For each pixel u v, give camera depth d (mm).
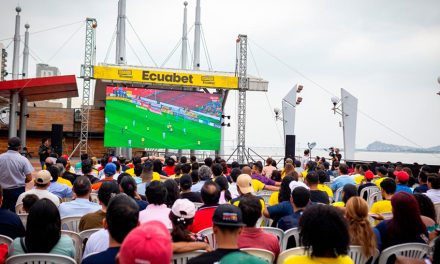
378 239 4391
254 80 23594
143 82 22391
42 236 3756
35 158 28875
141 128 22516
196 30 29391
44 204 3832
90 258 2949
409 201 4375
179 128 22969
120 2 25953
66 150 29016
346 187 6160
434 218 5262
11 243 4277
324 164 15742
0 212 4699
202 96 23312
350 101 22391
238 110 23750
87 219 5133
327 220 2699
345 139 22328
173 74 22672
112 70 21938
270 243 4148
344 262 2738
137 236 1994
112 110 22188
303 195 5230
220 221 2848
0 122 29297
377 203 6176
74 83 21953
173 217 3957
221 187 7098
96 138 29766
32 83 21312
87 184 5945
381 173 10203
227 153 28828
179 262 3797
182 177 6949
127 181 5926
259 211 4090
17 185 7797
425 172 9016
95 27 21812
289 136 21953
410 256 4312
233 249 2867
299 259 2766
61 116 29734
